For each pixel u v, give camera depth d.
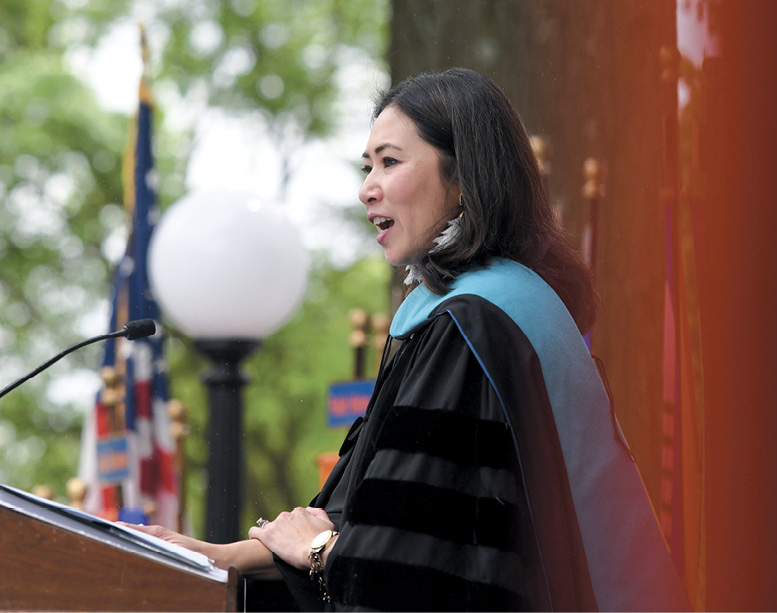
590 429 8.16
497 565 7.28
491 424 7.64
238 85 57.19
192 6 56.28
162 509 21.03
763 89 10.34
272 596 8.55
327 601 8.20
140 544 6.86
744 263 10.30
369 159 8.87
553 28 15.00
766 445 10.14
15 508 6.59
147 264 22.55
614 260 12.81
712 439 10.30
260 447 57.00
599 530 8.01
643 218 12.61
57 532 6.59
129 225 22.86
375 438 8.04
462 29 16.92
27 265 54.81
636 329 12.55
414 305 8.55
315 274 58.69
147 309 22.33
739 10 10.43
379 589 7.31
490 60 16.27
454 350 7.95
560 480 7.70
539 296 8.27
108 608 6.54
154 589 6.58
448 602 7.26
